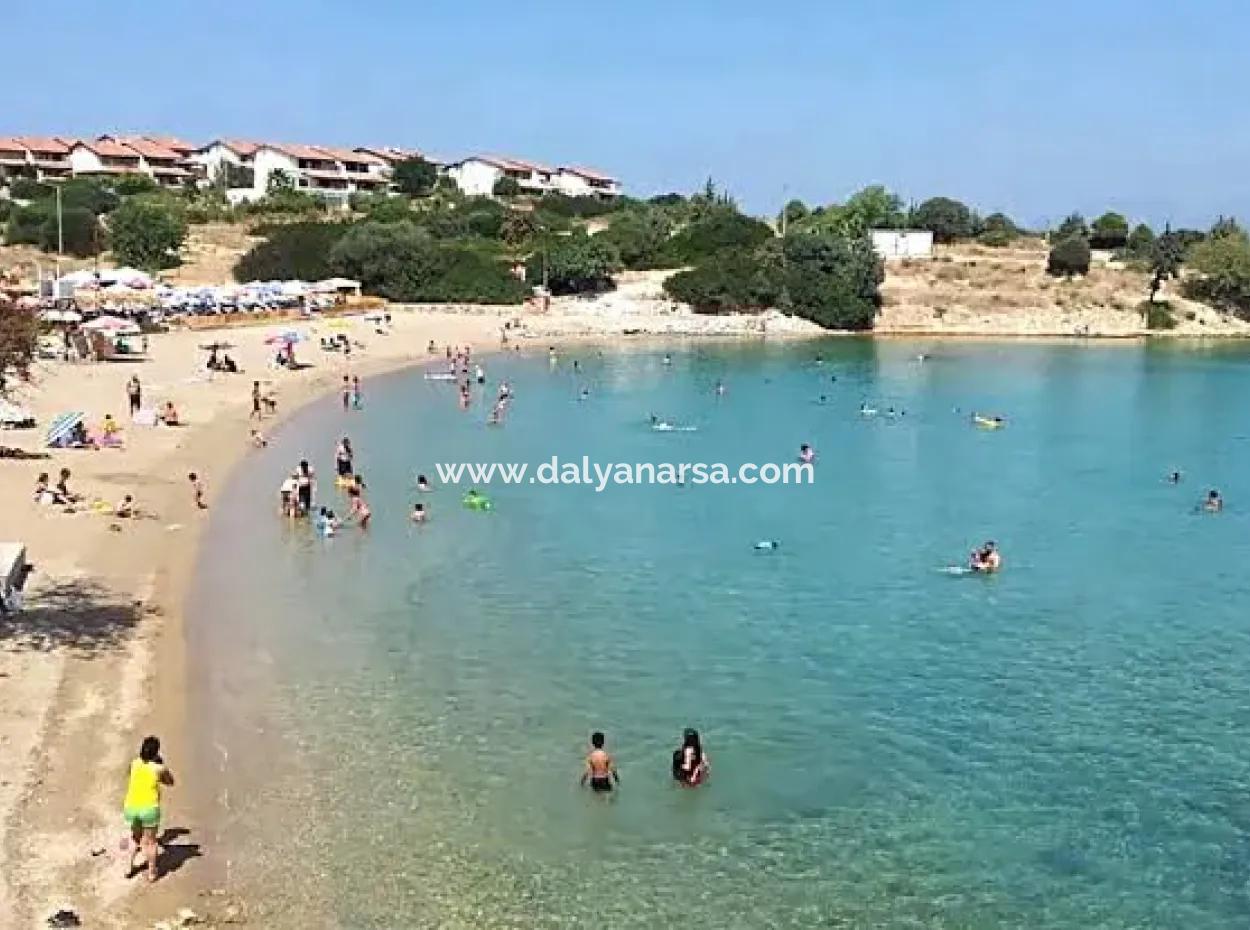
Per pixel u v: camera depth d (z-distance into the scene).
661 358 103.25
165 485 46.19
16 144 191.25
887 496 50.88
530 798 23.06
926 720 27.36
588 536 42.72
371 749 24.81
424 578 36.88
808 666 30.58
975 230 178.12
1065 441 65.94
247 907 18.72
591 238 141.75
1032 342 127.94
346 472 49.81
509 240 150.25
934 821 22.69
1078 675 30.38
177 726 24.81
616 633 32.59
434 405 73.19
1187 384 92.62
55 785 21.56
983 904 19.98
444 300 129.38
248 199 173.75
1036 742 26.28
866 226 175.00
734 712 27.53
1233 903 20.20
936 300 141.12
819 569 39.31
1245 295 144.00
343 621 32.56
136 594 33.00
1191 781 24.55
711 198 181.75
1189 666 31.16
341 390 77.62
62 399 62.72
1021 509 49.00
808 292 133.38
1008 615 35.06
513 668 29.78
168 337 91.12
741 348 114.12
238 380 75.62
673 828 22.12
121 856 19.53
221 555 37.94
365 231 131.50
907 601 36.19
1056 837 22.19
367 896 19.39
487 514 45.53
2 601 30.11
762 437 64.88
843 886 20.41
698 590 36.72
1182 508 49.78
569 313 127.44
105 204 153.88
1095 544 43.53
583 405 75.25
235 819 21.45
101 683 26.52
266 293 107.62
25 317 29.91
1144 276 149.50
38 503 41.16
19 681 26.08
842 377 93.31
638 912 19.41
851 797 23.55
